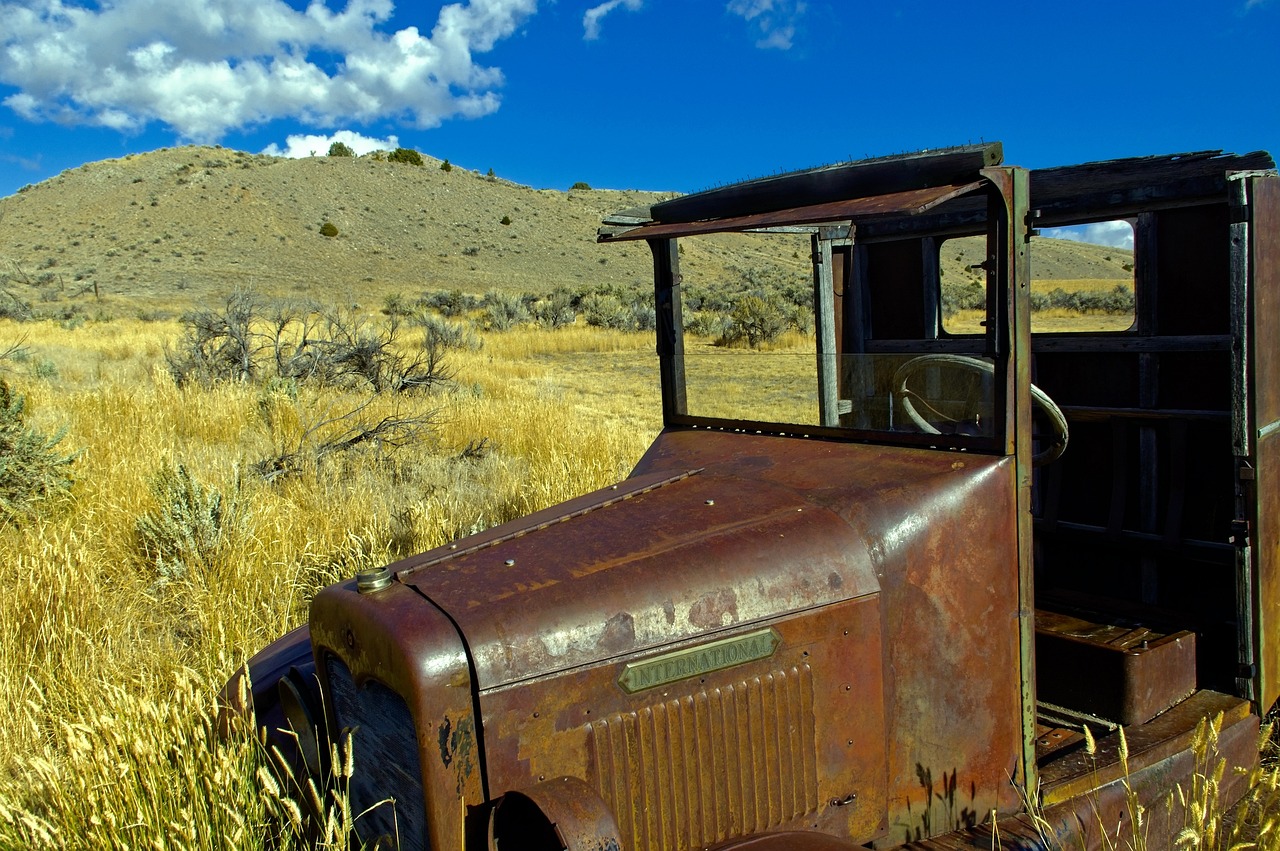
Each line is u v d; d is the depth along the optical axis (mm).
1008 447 2656
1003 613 2668
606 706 2244
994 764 2660
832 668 2443
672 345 3635
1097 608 4016
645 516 2686
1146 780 2938
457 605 2258
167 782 2896
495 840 2098
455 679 2143
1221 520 3965
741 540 2473
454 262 80875
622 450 8969
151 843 2736
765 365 3322
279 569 5637
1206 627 3779
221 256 76500
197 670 4395
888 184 2768
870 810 2504
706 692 2328
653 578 2350
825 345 4535
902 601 2535
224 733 3109
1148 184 3703
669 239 3506
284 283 67188
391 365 15172
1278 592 3516
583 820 2020
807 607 2414
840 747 2459
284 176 102312
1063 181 3572
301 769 2941
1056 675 3486
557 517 2789
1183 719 3236
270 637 4770
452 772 2141
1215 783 2598
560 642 2217
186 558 5719
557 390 16781
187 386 13180
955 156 2588
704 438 3416
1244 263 3137
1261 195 3178
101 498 6887
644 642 2275
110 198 96000
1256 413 3213
